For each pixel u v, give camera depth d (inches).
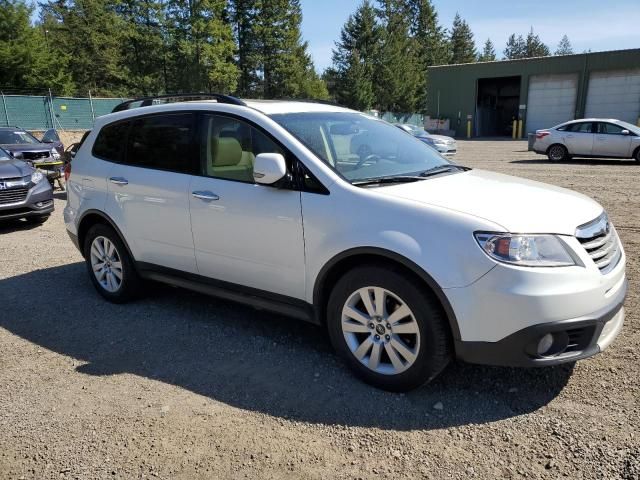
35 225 366.6
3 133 600.7
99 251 200.5
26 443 114.0
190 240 164.1
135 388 135.6
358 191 129.4
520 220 115.2
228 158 154.2
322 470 102.5
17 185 338.0
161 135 174.7
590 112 1524.4
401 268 122.2
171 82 2036.2
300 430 115.5
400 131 182.4
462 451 106.4
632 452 102.9
